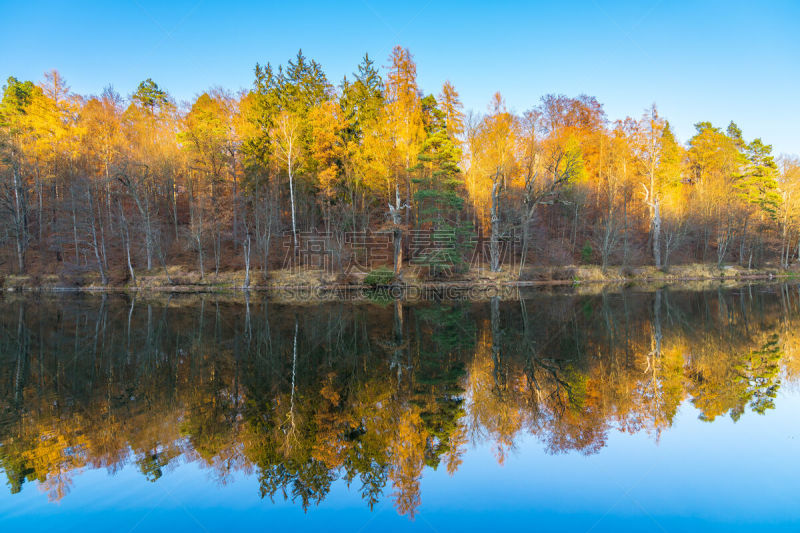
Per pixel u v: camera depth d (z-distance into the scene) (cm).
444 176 3538
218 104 4278
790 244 5050
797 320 1972
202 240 3922
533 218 4100
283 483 633
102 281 3525
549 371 1202
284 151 3897
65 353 1420
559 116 4775
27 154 3791
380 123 3662
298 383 1103
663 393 1012
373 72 4003
